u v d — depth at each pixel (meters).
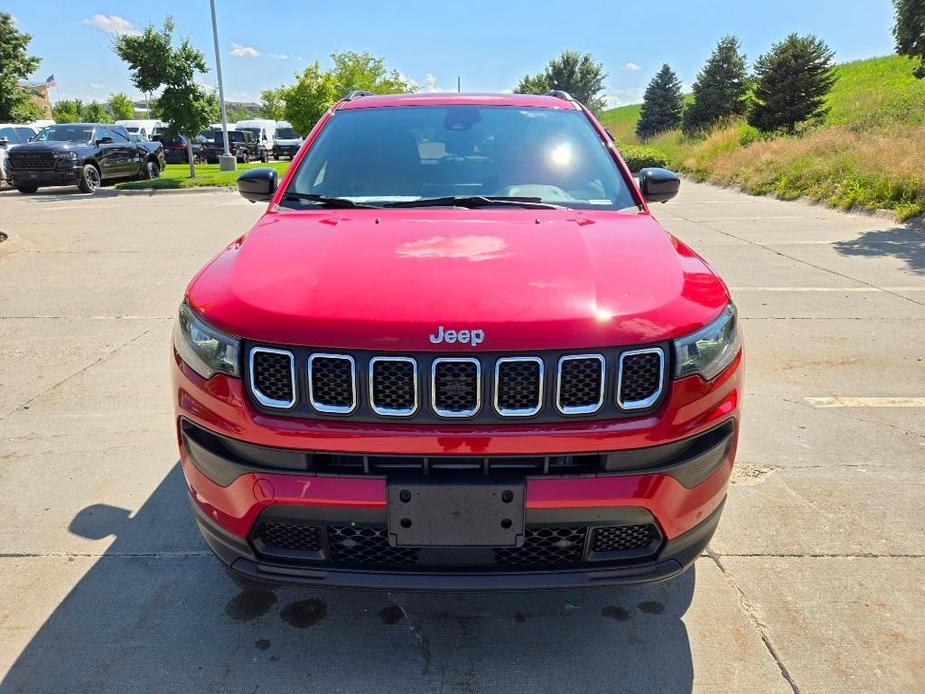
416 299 1.91
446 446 1.82
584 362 1.84
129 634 2.34
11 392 4.38
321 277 2.05
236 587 2.58
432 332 1.82
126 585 2.58
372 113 3.41
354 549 1.99
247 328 1.91
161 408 4.14
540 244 2.27
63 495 3.19
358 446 1.84
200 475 2.06
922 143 14.88
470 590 1.91
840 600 2.51
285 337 1.86
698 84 39.59
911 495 3.20
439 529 1.87
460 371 1.82
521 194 2.91
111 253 8.93
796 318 5.91
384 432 1.83
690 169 22.70
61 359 4.98
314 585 1.96
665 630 2.37
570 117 3.42
